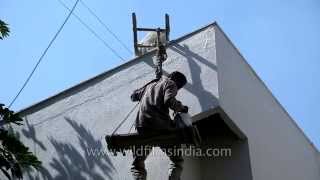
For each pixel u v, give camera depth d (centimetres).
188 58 1180
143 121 949
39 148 1252
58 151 1232
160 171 1116
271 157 1328
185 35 1208
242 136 1208
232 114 1164
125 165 1155
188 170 1173
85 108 1244
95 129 1212
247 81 1293
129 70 1230
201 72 1155
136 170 980
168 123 948
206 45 1179
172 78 999
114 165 1166
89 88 1259
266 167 1280
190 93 1145
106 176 1164
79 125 1234
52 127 1260
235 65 1246
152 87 973
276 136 1400
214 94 1127
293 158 1495
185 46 1196
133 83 1215
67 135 1238
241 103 1223
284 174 1390
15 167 1113
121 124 1191
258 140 1270
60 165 1218
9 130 1293
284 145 1447
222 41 1209
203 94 1134
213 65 1152
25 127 1283
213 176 1213
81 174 1191
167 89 952
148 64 1215
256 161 1230
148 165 1130
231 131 1211
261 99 1356
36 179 1231
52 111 1275
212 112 1128
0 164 1105
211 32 1188
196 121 1150
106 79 1248
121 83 1228
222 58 1185
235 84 1216
